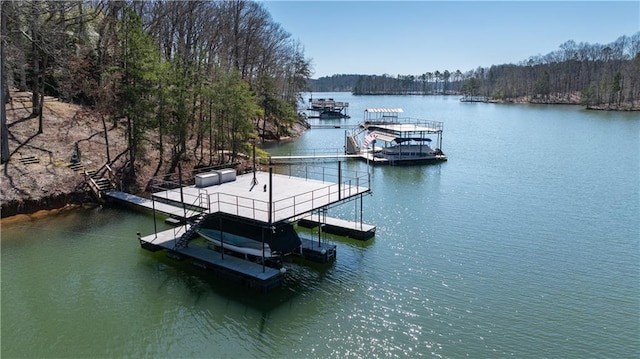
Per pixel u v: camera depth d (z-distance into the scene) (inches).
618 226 1141.1
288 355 615.8
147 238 979.9
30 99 1745.8
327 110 4904.0
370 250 987.9
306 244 960.3
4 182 1192.2
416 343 639.8
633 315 709.9
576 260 928.3
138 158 1446.9
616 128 3430.1
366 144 2282.2
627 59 6688.0
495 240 1047.0
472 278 845.2
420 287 810.2
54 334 665.0
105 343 645.3
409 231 1113.4
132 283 824.3
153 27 1930.4
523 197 1433.3
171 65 1497.3
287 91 3718.0
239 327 686.5
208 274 864.3
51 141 1464.1
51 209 1216.8
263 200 919.0
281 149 2476.6
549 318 703.1
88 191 1300.4
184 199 935.7
